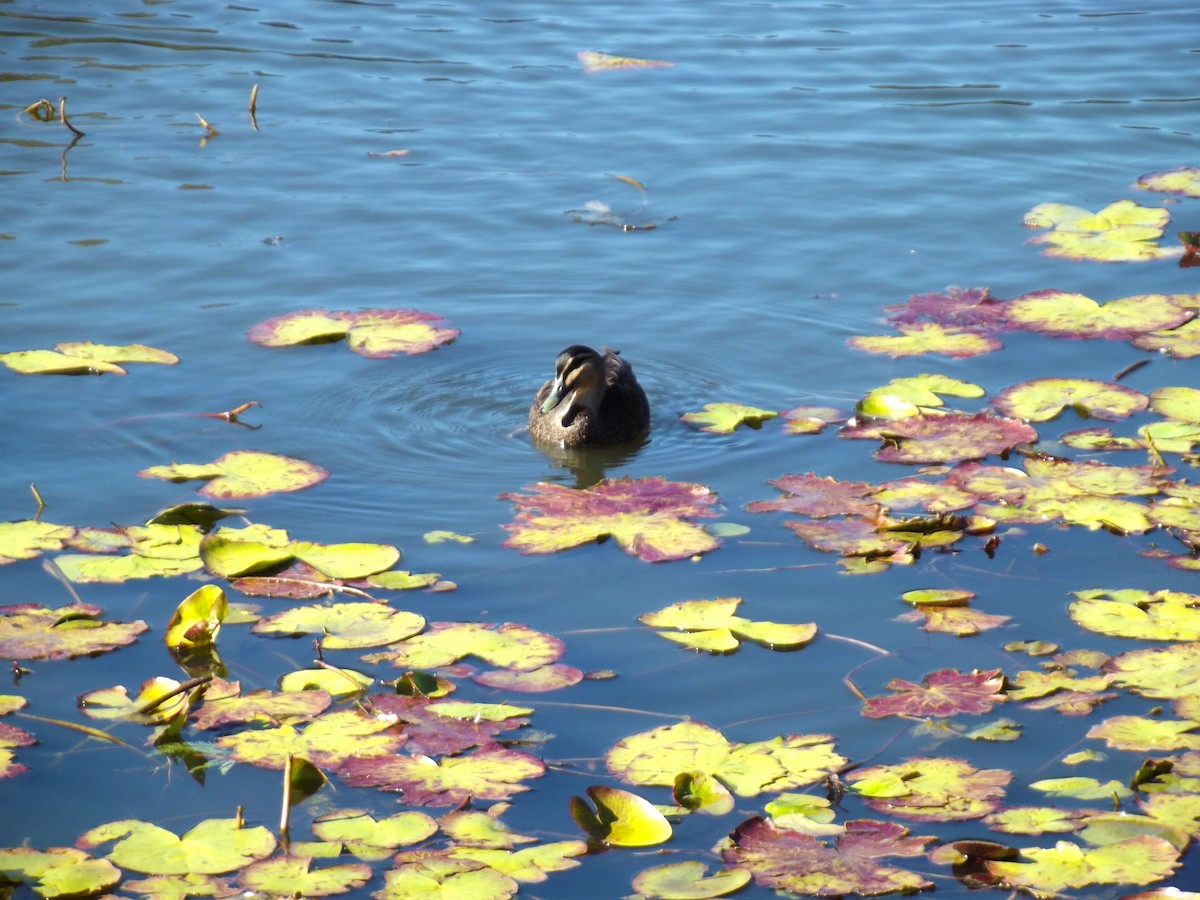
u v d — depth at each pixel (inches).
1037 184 743.7
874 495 464.8
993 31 999.0
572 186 741.9
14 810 319.3
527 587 415.8
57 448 494.3
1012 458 489.7
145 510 454.6
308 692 359.3
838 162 775.1
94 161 764.0
